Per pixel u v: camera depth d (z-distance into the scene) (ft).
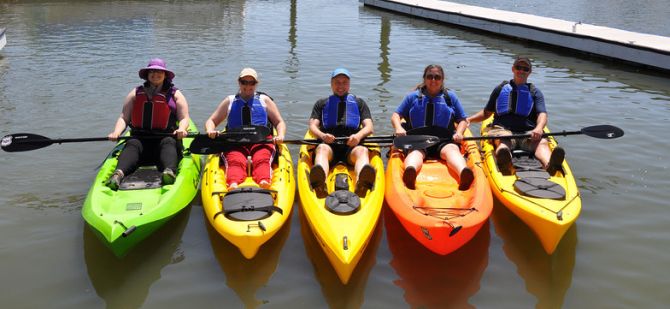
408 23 50.29
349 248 11.93
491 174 15.84
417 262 13.01
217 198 13.79
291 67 31.99
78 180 17.12
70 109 24.06
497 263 12.94
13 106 24.27
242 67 31.83
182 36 41.50
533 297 11.71
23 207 15.34
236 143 15.46
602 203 15.70
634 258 13.10
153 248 13.46
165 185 14.44
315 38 41.47
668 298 11.68
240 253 13.30
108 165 15.37
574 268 12.73
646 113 24.14
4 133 20.94
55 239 13.75
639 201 15.84
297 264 12.92
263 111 16.48
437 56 35.86
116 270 12.57
